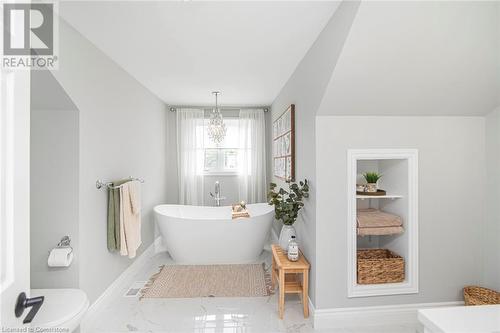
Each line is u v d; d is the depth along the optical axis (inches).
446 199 85.8
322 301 81.7
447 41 62.2
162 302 96.2
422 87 73.7
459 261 86.4
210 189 185.9
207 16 70.1
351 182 82.3
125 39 83.1
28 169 34.5
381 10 55.7
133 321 84.7
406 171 85.4
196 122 181.0
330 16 69.7
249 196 183.3
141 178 130.3
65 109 77.9
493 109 83.1
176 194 183.2
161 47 89.0
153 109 149.6
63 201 77.6
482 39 62.2
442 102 79.5
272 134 172.4
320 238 81.6
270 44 86.6
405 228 86.7
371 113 81.7
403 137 84.0
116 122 103.1
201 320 85.1
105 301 93.0
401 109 81.0
